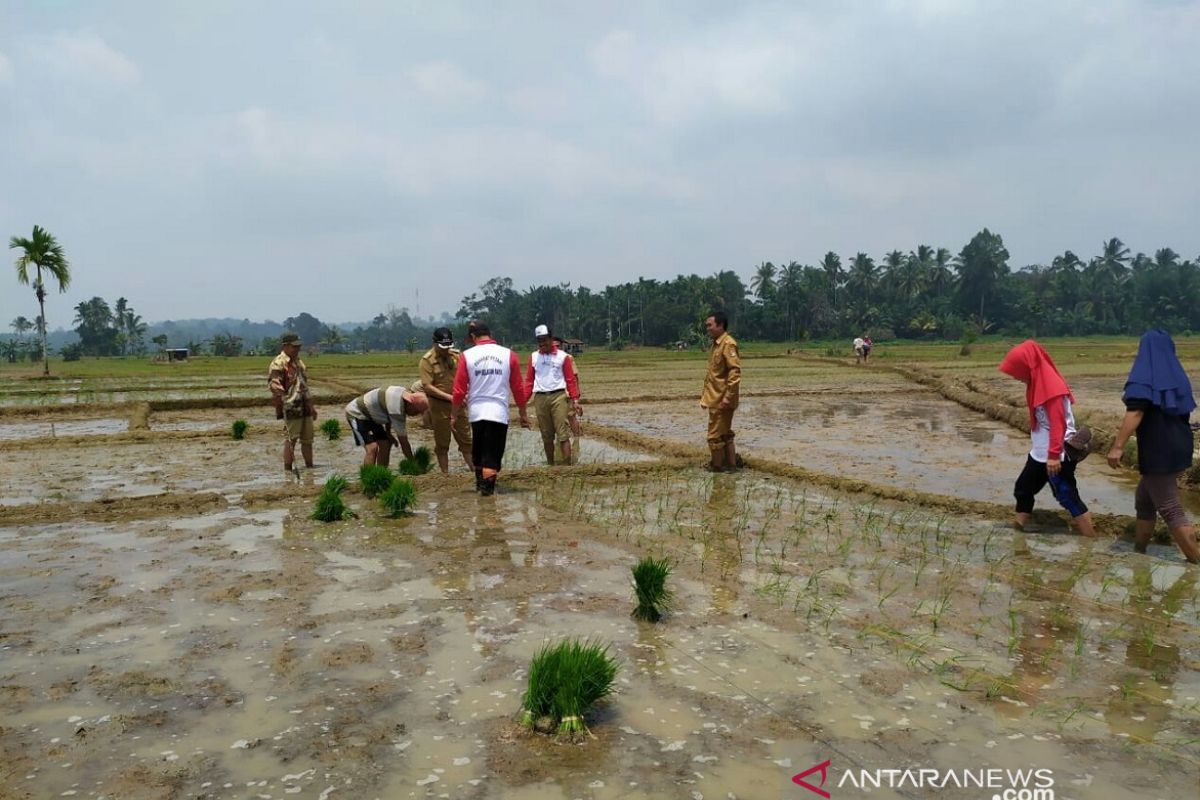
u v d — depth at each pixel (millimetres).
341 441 14461
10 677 4148
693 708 3762
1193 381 26469
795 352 64938
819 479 9664
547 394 11094
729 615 5020
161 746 3445
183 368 47594
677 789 3090
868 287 130375
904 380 30109
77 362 65500
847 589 5559
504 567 6074
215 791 3094
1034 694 3924
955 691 3949
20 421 19062
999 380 26656
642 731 3547
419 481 9422
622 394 24125
